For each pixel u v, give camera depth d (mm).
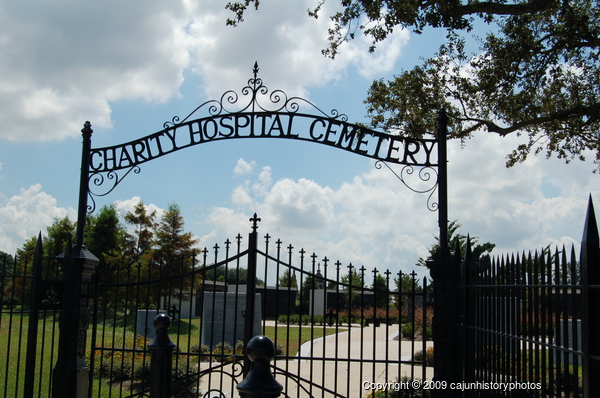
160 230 30656
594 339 3248
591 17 11516
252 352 3277
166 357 4980
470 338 6023
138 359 11883
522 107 12422
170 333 21203
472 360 5977
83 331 7703
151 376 4957
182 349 15031
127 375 11391
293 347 19062
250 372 3279
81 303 7684
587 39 11023
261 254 7246
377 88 13930
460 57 12914
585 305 3295
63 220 42688
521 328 4461
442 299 6664
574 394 3389
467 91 12867
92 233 42125
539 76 11891
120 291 26250
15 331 18750
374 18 11039
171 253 29250
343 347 19734
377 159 7434
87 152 8164
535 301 4125
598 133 13445
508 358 4680
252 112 7785
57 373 7473
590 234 3352
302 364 15555
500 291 4926
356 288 6863
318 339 22281
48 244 42188
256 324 17578
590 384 3211
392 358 17000
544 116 12984
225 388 10953
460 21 10867
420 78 13281
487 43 12711
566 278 3652
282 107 7738
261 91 7828
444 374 6543
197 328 22812
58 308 7598
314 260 7039
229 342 17453
